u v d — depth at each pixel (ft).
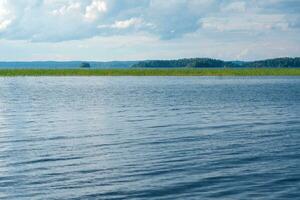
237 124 114.83
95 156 75.87
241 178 61.46
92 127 110.01
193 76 532.32
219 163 70.28
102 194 55.42
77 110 151.43
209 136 95.76
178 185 58.65
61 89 274.36
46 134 99.40
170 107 160.76
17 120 124.16
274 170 65.62
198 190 56.49
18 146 85.10
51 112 145.07
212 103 176.96
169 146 84.28
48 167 68.33
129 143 87.92
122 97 208.85
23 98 203.31
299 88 273.75
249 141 89.30
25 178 62.23
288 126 110.63
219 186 57.98
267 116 132.26
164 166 68.64
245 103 177.06
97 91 254.06
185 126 111.14
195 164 69.72
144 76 538.88
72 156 75.97
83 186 58.65
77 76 549.95
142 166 68.85
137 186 58.49
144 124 114.93
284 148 81.87
